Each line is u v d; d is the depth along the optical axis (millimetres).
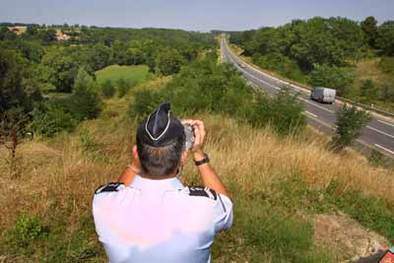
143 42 162000
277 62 117562
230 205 1731
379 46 126625
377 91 71062
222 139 8727
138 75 130750
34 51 127938
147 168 1654
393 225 6227
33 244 4305
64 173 5176
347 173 7398
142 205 1637
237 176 6289
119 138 7668
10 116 7793
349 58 119812
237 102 19938
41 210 4645
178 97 22094
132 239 1604
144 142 1643
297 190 6465
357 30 130000
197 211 1627
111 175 5398
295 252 4844
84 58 137375
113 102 58031
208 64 54875
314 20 130500
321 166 7219
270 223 5176
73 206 4762
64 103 39531
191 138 1842
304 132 14828
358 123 19953
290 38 128250
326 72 79438
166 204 1629
